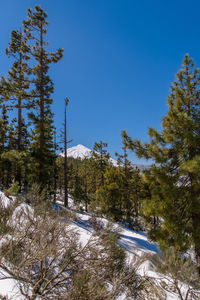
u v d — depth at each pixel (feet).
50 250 7.64
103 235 9.95
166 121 26.37
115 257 9.14
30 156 45.55
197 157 20.90
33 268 9.46
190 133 23.81
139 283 9.16
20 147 51.08
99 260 8.65
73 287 6.59
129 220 55.83
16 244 8.36
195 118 26.89
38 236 8.77
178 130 26.03
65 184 57.06
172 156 27.32
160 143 26.48
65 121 61.05
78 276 7.18
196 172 20.62
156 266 11.66
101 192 51.57
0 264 7.26
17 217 9.94
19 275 7.41
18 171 47.24
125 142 27.96
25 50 53.21
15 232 9.05
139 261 8.96
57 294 7.00
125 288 8.09
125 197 64.59
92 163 95.76
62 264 8.49
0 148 55.47
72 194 72.33
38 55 53.52
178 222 23.00
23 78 52.90
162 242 21.12
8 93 49.80
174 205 24.77
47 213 10.33
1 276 7.00
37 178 43.19
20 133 52.16
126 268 8.52
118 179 63.36
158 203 23.88
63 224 9.70
